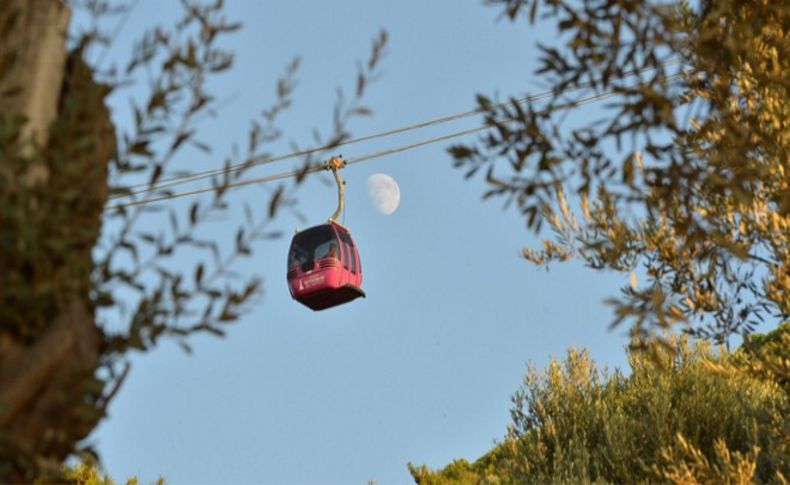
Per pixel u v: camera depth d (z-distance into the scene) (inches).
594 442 781.3
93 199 159.9
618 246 301.6
